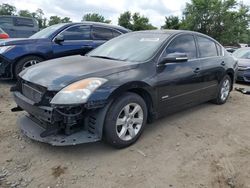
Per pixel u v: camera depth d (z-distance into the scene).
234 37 40.06
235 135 4.25
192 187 2.88
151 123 4.49
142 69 3.71
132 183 2.89
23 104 3.47
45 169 3.06
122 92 3.40
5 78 6.59
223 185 2.94
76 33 7.32
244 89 7.59
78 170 3.07
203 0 38.69
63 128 3.19
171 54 3.95
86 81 3.15
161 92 3.96
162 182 2.94
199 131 4.31
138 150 3.56
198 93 4.86
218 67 5.34
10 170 3.01
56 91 3.07
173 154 3.52
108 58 4.15
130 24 52.31
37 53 6.66
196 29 40.06
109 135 3.35
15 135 3.80
